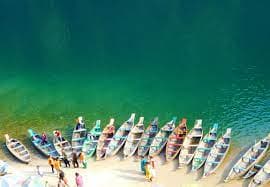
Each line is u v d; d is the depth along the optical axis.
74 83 65.62
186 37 78.06
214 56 69.81
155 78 64.75
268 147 45.38
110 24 87.69
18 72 71.19
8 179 40.22
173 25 83.69
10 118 57.47
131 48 76.31
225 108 54.91
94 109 57.84
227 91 59.12
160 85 62.50
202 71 65.50
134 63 70.44
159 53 73.06
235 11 85.56
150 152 46.06
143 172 43.56
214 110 54.72
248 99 56.53
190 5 91.19
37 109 59.19
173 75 65.19
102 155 46.59
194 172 43.16
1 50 81.69
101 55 74.81
